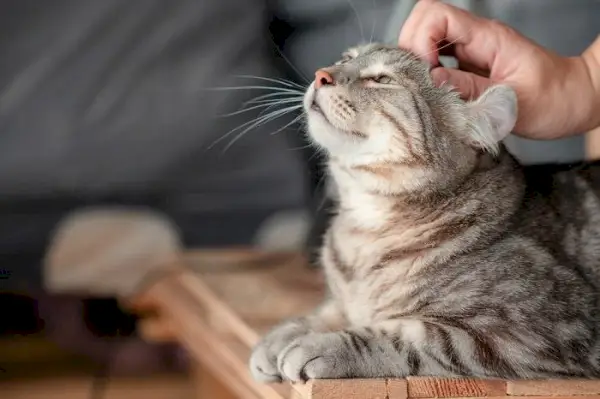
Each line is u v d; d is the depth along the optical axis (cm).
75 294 156
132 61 158
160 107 159
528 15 139
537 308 90
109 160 159
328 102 97
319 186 123
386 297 94
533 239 94
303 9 147
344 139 97
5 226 156
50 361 146
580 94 96
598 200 98
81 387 137
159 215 162
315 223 128
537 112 96
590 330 91
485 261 93
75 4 158
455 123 97
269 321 110
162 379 142
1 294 154
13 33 157
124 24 158
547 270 93
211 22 158
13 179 156
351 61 100
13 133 157
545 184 99
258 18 156
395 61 99
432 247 94
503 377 87
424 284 93
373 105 97
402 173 96
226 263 139
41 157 157
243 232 163
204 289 125
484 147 96
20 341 151
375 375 86
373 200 97
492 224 94
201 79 158
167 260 148
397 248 95
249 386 99
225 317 115
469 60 98
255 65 157
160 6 158
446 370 87
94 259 157
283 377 89
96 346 150
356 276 97
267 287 125
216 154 160
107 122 159
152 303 140
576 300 92
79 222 158
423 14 98
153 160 160
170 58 159
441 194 96
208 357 115
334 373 85
